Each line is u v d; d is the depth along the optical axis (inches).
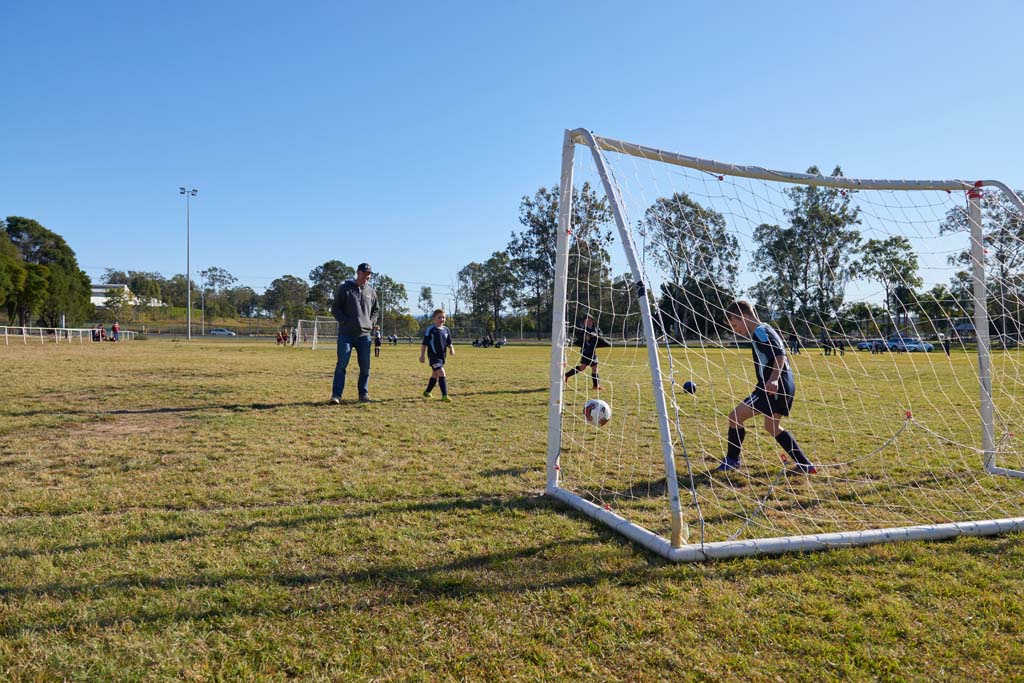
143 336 2341.3
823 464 211.6
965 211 213.5
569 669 85.1
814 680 83.3
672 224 177.9
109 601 102.3
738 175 179.5
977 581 115.1
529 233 2070.6
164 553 123.8
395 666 85.6
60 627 94.5
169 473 189.0
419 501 162.2
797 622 98.4
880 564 123.1
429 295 3843.5
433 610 101.0
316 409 324.5
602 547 129.2
